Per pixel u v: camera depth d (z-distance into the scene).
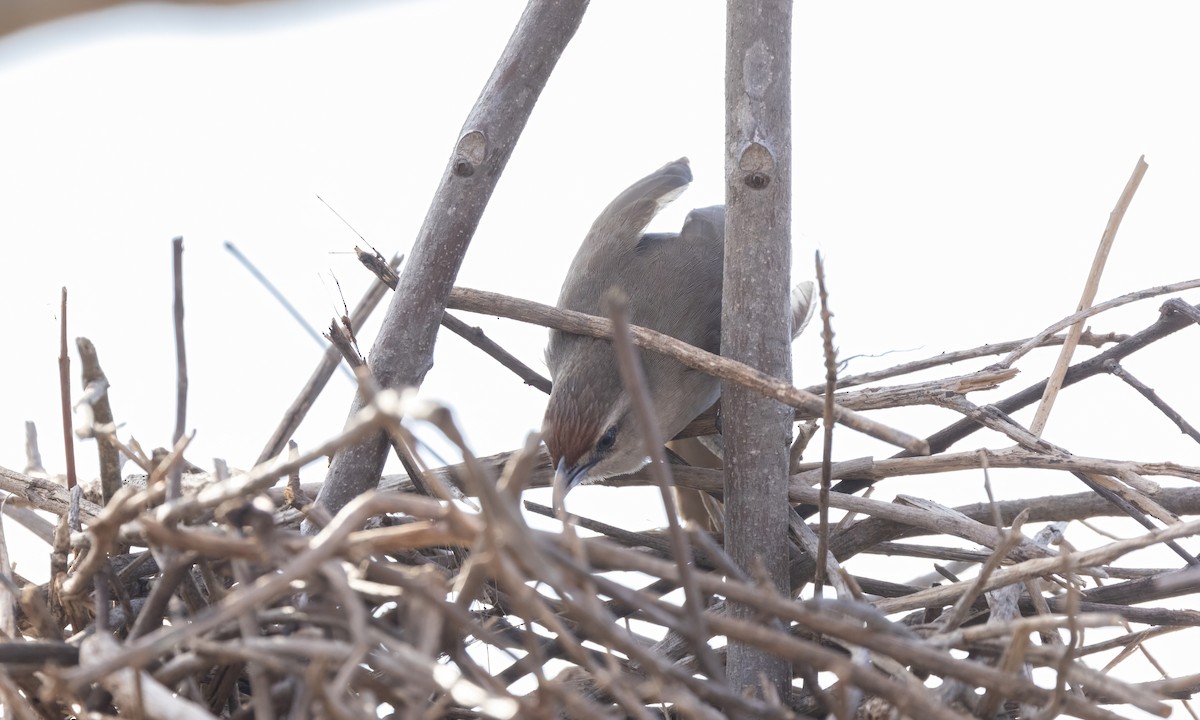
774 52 8.66
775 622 7.49
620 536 9.27
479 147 8.69
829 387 6.96
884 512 8.65
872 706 6.64
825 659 5.93
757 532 8.51
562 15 8.83
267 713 5.73
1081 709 6.11
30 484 9.00
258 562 6.21
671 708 7.28
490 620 7.51
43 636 6.69
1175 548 8.48
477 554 5.68
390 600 6.91
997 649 6.76
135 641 6.18
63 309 8.43
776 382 8.07
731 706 5.79
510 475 5.58
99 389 6.70
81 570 6.62
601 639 6.44
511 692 7.01
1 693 5.91
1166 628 7.94
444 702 5.80
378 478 8.46
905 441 6.91
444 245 8.66
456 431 5.24
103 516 6.32
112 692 5.97
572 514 9.37
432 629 5.69
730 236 8.74
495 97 8.77
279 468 5.76
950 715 5.77
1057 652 6.39
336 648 5.50
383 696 6.15
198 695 6.43
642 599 5.89
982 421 8.73
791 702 7.73
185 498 6.31
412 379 8.60
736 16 8.73
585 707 5.56
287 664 5.65
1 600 7.33
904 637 6.45
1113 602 8.68
